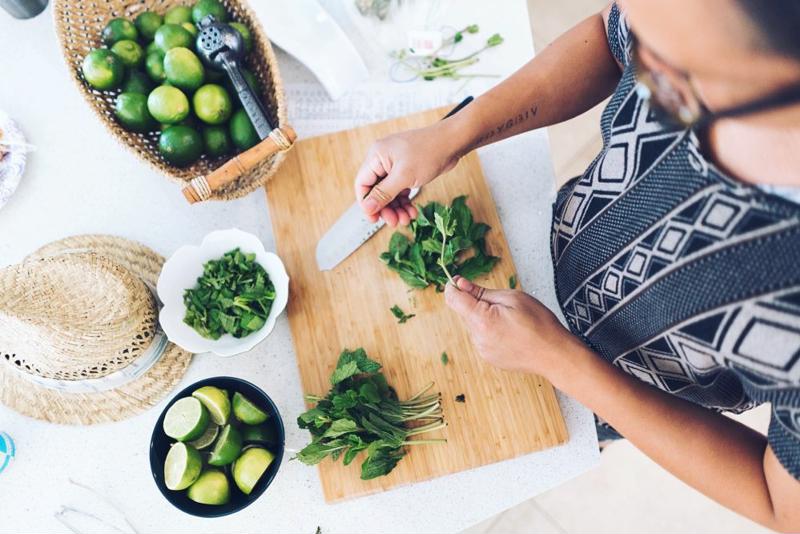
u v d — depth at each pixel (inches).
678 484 64.6
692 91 16.3
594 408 25.6
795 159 15.3
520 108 30.5
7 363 31.9
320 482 33.1
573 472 34.0
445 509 33.4
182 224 37.7
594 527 64.0
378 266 36.8
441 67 40.4
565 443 34.3
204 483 30.0
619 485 64.9
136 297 31.2
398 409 32.9
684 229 19.3
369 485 33.0
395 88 40.4
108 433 33.7
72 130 38.4
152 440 30.0
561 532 64.0
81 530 32.7
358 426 31.7
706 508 64.2
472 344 35.4
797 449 18.2
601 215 24.2
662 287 21.0
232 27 33.4
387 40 40.8
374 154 30.8
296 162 38.9
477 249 36.7
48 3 40.1
